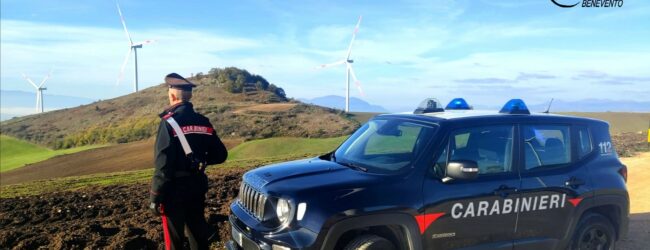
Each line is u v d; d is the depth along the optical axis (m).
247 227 4.05
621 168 5.21
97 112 118.88
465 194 4.18
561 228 4.70
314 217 3.71
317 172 4.25
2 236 6.30
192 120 4.45
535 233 4.57
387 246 3.94
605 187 4.94
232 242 4.45
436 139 4.26
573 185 4.73
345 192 3.83
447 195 4.11
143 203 8.95
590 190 4.83
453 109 5.41
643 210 7.57
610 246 5.14
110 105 124.69
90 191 11.58
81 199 9.91
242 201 4.47
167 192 4.28
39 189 14.97
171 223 4.41
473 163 4.04
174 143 4.27
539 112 5.17
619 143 18.69
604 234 5.09
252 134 66.19
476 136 4.45
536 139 4.73
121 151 58.22
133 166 42.62
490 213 4.30
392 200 3.90
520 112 4.81
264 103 108.56
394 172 4.12
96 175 20.08
